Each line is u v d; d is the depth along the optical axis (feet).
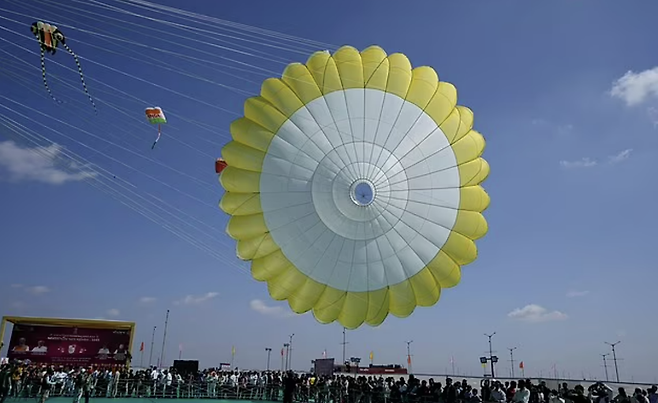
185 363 145.18
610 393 75.72
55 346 139.54
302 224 63.46
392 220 63.87
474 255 68.54
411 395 88.28
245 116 65.98
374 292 65.16
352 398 98.02
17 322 138.82
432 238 66.08
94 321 140.67
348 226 63.00
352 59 66.13
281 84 65.67
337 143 63.72
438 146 66.54
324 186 62.85
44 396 91.30
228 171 65.00
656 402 68.03
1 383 90.89
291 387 93.76
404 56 67.87
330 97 64.75
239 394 118.52
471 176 68.03
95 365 139.54
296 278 64.85
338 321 65.77
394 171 63.98
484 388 83.56
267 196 64.03
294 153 63.77
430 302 67.10
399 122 65.31
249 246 65.05
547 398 76.18
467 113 69.46
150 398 113.09
